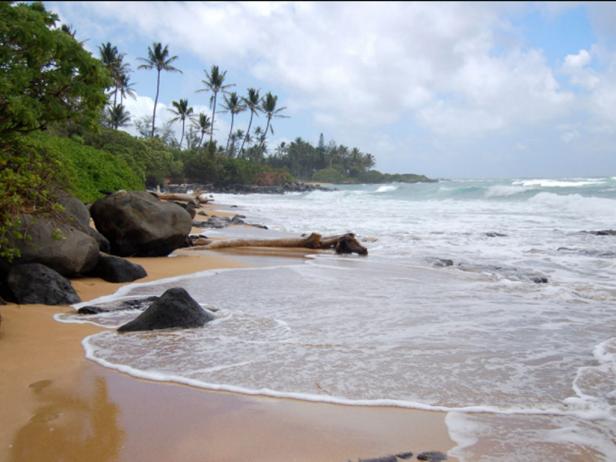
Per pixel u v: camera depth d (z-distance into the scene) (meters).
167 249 13.20
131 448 3.59
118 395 4.48
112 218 12.58
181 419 4.05
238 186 82.38
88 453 3.51
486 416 4.18
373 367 5.24
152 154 56.88
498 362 5.44
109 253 12.32
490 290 9.41
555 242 17.03
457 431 3.91
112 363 5.26
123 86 64.88
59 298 7.71
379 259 13.82
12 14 6.71
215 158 83.44
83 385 4.69
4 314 6.90
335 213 32.09
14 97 6.70
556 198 32.88
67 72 7.40
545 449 3.65
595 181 55.84
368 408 4.30
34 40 6.85
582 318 7.34
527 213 28.30
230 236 19.27
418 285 9.86
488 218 26.00
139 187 24.28
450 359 5.52
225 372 5.05
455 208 33.19
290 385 4.76
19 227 8.53
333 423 4.02
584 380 4.95
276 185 90.62
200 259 13.10
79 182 18.73
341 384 4.79
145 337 6.16
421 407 4.33
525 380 4.94
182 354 5.57
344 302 8.26
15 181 6.89
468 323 7.01
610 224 22.33
